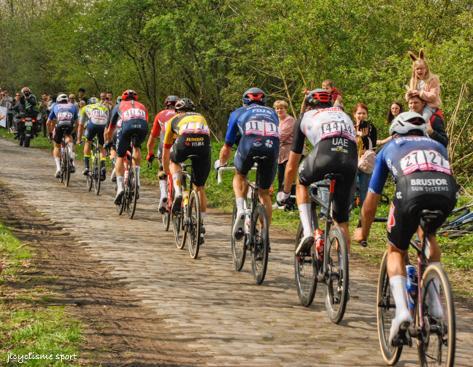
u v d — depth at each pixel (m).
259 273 25.55
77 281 24.55
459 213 39.53
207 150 29.45
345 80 55.09
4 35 139.50
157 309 21.58
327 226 21.38
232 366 16.75
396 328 15.96
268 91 72.56
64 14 115.62
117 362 16.42
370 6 56.28
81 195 48.19
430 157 16.39
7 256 27.61
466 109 48.34
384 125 48.88
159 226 37.69
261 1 60.78
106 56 94.75
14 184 51.53
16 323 19.06
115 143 42.84
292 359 17.53
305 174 21.47
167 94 97.50
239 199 26.77
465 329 21.66
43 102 101.12
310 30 55.91
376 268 30.11
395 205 16.47
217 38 74.50
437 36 59.47
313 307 22.81
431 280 15.64
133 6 86.31
